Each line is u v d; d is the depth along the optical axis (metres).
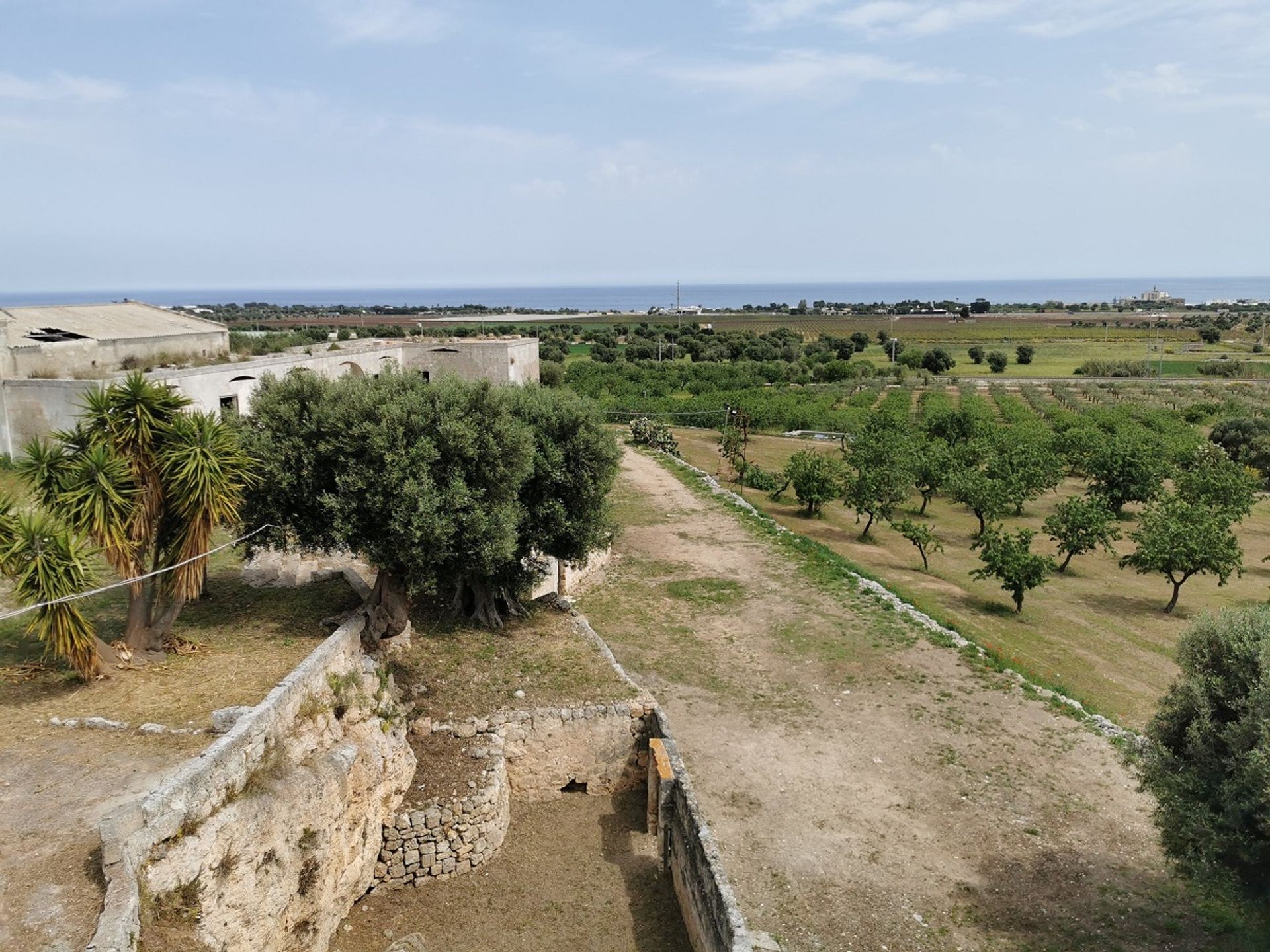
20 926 8.16
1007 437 54.94
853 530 40.88
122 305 41.31
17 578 12.66
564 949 12.93
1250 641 11.36
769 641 22.98
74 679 13.63
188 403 14.71
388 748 14.34
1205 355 132.50
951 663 21.72
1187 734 11.78
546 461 20.39
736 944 10.69
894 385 101.94
